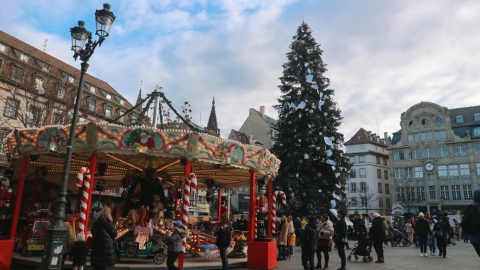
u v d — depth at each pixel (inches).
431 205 2363.4
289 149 873.5
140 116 516.4
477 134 2337.6
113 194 1514.5
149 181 564.4
